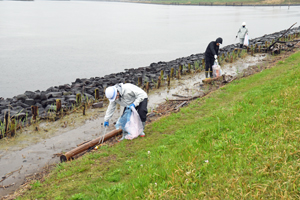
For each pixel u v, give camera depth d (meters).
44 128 8.15
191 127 6.89
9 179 5.64
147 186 4.29
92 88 12.09
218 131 5.86
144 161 5.35
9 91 15.92
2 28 47.28
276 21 52.78
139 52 27.80
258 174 3.91
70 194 4.63
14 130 7.56
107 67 21.92
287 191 3.45
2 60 23.95
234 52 17.72
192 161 4.56
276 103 6.75
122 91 6.16
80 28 50.06
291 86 7.95
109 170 5.35
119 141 6.72
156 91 11.72
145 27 51.16
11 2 158.50
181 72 14.54
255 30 40.38
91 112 9.42
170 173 4.45
